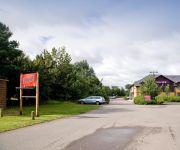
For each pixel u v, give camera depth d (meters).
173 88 74.75
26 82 21.36
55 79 48.12
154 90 50.03
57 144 9.89
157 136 11.80
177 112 26.34
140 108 33.44
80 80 56.59
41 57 46.72
